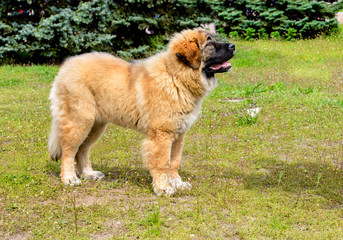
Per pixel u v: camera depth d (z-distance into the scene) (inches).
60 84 200.5
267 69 543.2
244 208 173.6
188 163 238.8
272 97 392.5
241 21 748.0
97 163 238.2
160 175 192.9
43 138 279.1
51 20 530.0
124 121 203.0
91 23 570.3
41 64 581.9
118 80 197.3
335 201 181.9
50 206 173.8
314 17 730.8
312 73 503.2
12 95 408.5
